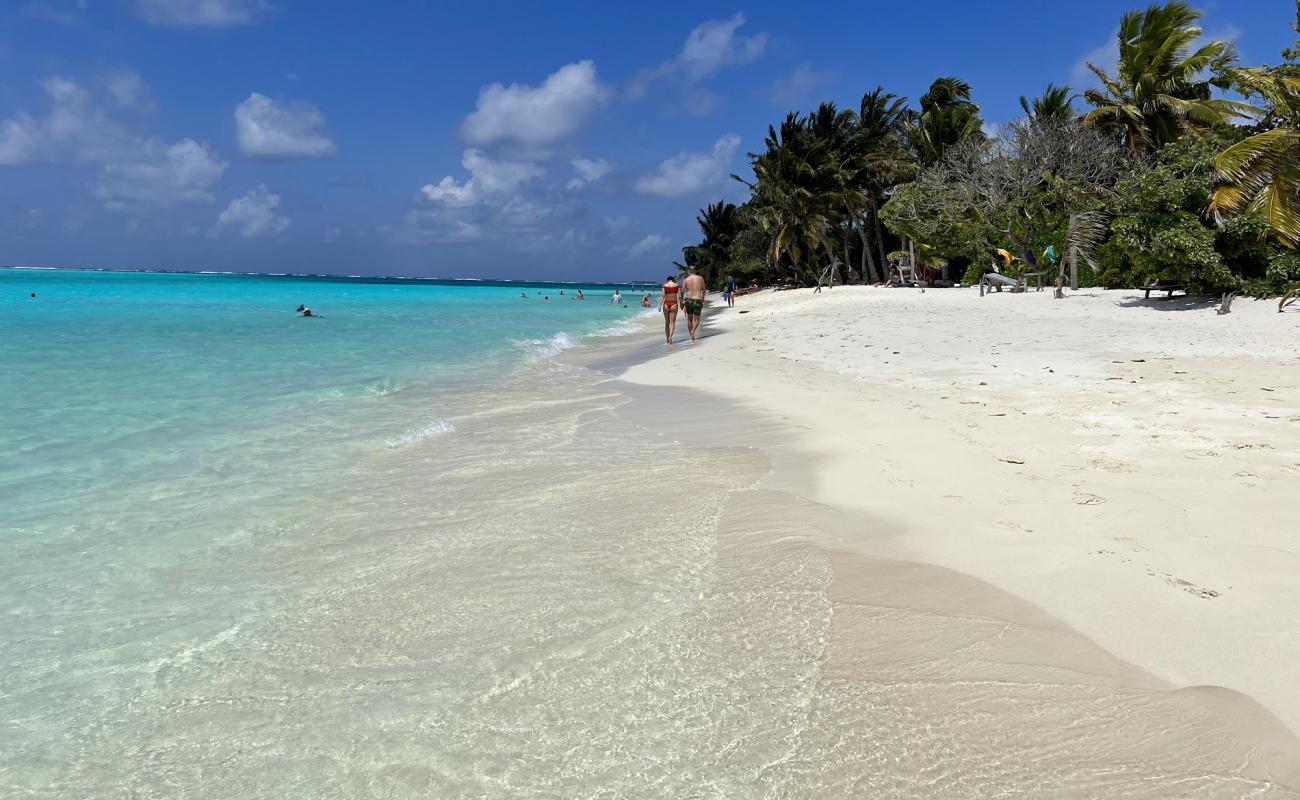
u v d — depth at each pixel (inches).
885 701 99.7
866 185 1738.4
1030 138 1254.9
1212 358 369.1
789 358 481.7
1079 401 277.7
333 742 96.0
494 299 2028.8
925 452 219.8
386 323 940.6
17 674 112.8
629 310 1632.6
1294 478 175.3
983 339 500.1
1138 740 89.5
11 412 299.9
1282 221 577.6
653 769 88.2
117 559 156.5
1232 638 109.7
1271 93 620.7
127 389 365.1
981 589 131.0
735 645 116.1
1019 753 88.3
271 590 141.4
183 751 95.2
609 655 114.2
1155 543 143.7
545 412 329.1
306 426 293.4
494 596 136.5
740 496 191.5
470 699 104.0
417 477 219.6
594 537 165.6
